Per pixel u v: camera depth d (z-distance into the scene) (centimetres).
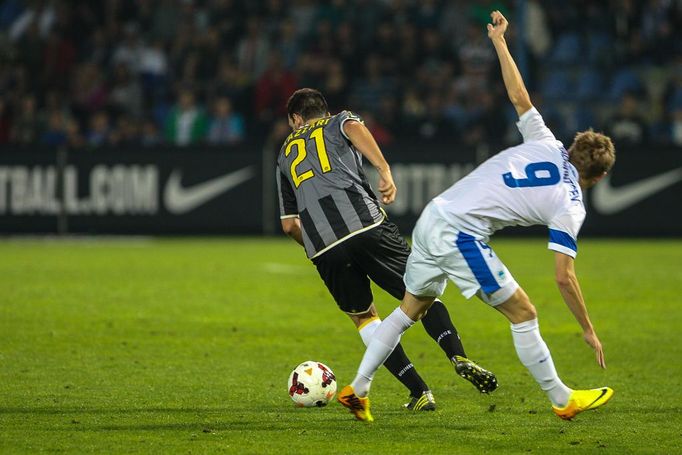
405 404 2280
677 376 2606
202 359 2780
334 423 2088
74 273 4647
